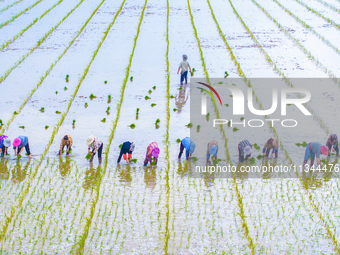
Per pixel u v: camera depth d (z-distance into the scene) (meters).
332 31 25.78
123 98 17.61
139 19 29.42
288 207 9.43
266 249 7.88
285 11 30.75
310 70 19.92
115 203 9.72
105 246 8.05
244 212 9.26
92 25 28.31
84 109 16.55
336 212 9.16
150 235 8.44
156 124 14.95
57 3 34.31
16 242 8.13
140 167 11.77
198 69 20.59
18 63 21.91
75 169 11.59
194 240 8.26
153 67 21.16
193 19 29.27
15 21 29.53
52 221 8.92
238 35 25.56
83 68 21.17
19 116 15.88
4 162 12.00
